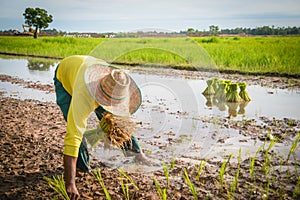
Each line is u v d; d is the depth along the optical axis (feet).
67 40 99.14
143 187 11.69
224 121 19.93
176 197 11.07
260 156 14.65
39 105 24.30
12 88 32.01
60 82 11.48
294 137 17.20
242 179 12.46
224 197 11.17
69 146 9.96
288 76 36.14
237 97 25.52
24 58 67.00
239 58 44.65
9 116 20.85
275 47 59.77
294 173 12.93
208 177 12.52
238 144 16.19
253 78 35.78
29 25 199.21
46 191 11.35
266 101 25.73
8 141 16.01
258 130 18.35
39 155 14.40
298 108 23.35
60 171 12.90
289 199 11.05
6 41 100.63
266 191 11.26
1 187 11.58
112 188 11.58
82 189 11.48
